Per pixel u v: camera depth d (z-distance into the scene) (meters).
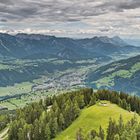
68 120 192.62
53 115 197.88
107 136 150.25
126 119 180.25
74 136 174.50
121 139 140.62
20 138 187.88
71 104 199.62
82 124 184.62
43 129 183.50
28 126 189.62
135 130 146.62
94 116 189.38
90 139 147.38
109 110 197.12
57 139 179.25
